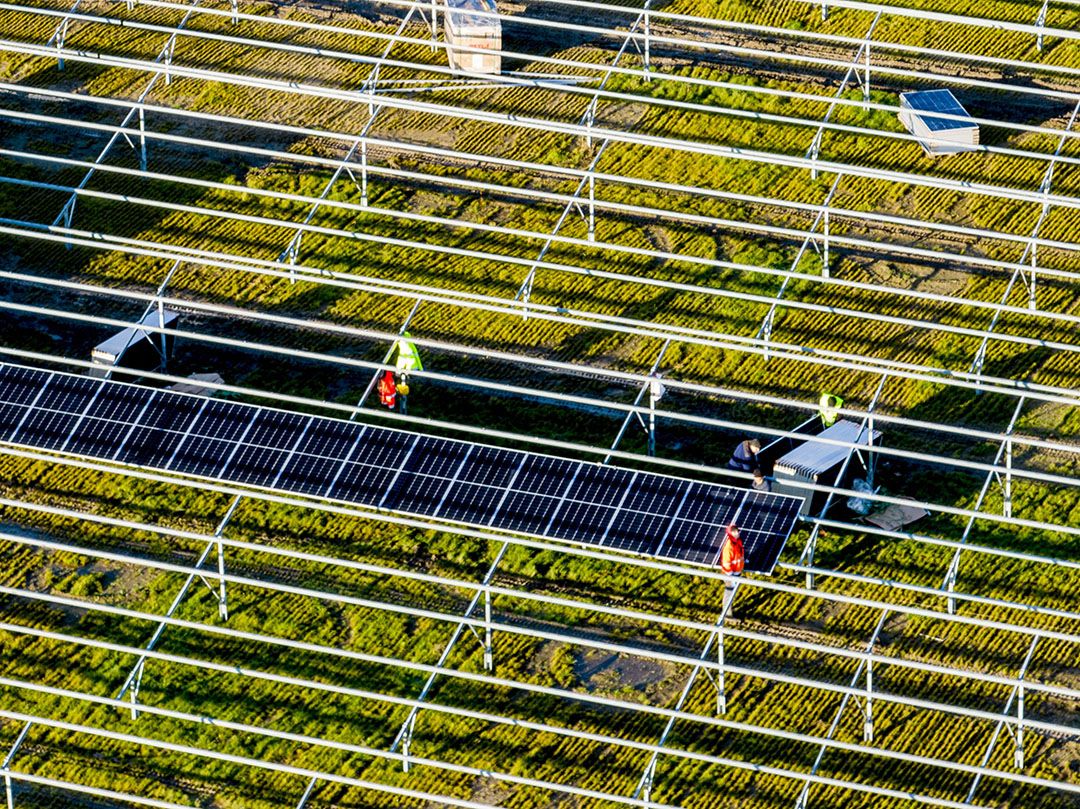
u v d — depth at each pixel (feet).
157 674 140.77
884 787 131.23
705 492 144.15
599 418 163.12
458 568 149.18
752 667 140.67
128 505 154.81
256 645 142.92
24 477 157.07
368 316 173.68
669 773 132.87
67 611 145.79
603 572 148.56
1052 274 162.30
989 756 131.03
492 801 131.85
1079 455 158.81
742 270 177.06
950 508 141.79
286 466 147.74
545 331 171.83
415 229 182.39
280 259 171.73
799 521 151.23
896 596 145.79
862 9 185.98
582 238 180.96
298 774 133.69
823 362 156.46
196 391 163.12
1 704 138.82
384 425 161.79
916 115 187.32
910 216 182.39
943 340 169.48
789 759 133.59
